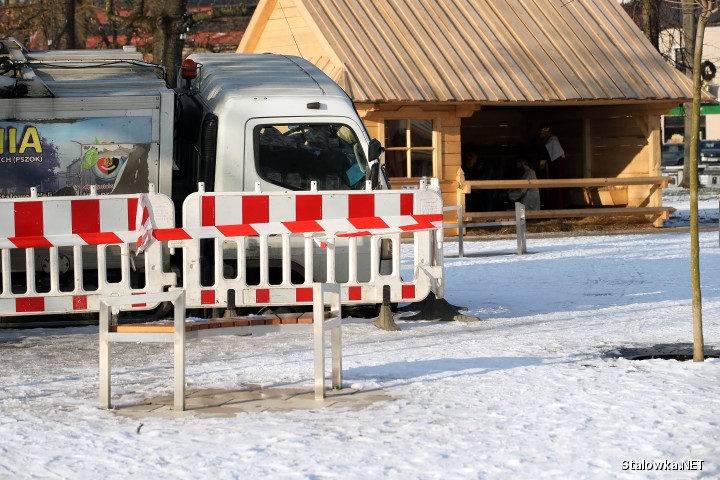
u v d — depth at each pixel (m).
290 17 32.84
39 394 10.27
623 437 8.36
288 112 14.70
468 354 12.12
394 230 13.88
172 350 12.80
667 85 33.91
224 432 8.66
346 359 11.89
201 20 33.50
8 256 13.32
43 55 15.33
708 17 11.55
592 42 34.47
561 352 12.23
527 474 7.42
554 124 37.94
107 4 36.16
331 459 7.82
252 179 14.62
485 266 23.34
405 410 9.36
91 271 14.31
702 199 50.19
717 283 19.56
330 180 14.82
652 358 11.91
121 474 7.52
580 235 32.72
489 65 32.44
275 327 10.30
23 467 7.71
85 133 14.29
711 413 9.06
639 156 35.50
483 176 37.03
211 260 14.49
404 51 31.75
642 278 20.55
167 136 14.44
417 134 31.86
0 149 14.13
